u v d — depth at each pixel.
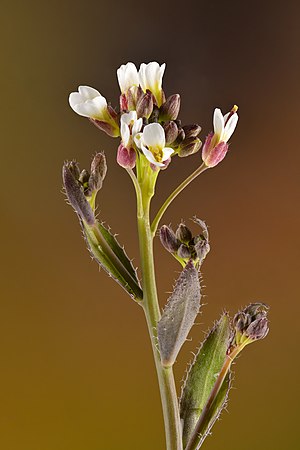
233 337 0.10
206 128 0.16
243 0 0.16
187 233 0.10
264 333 0.10
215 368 0.10
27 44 0.16
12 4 0.16
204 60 0.16
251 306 0.10
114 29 0.16
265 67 0.16
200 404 0.10
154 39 0.16
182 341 0.10
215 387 0.10
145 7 0.16
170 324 0.10
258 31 0.16
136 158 0.10
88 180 0.10
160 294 0.16
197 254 0.10
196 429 0.10
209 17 0.16
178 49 0.16
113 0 0.16
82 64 0.16
